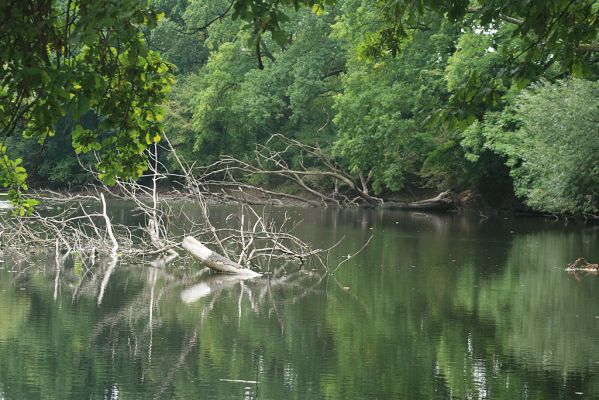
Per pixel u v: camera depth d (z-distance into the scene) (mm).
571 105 33594
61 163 64688
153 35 68562
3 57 5840
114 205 48750
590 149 33750
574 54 8664
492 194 52094
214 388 11219
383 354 13258
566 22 7793
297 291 19188
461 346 13906
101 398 10656
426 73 46406
